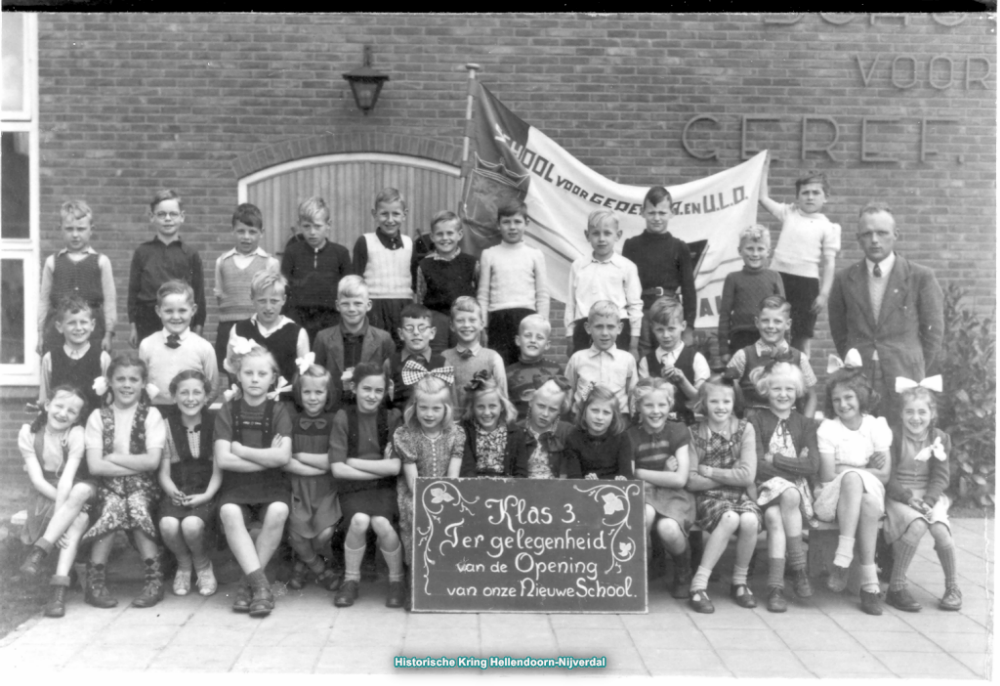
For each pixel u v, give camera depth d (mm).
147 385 5020
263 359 4895
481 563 4859
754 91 6363
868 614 4898
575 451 4969
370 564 5273
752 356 5418
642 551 4871
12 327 6582
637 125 6383
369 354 5246
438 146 6410
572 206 6188
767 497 4938
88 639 4559
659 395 4969
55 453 4984
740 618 4832
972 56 6270
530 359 5434
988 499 6363
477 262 5742
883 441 5023
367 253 5746
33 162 6465
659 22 6340
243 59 6367
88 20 6344
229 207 6438
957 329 6312
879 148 6352
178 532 4867
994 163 6305
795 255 6086
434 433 4930
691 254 6184
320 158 6430
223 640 4555
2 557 5273
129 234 6441
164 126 6398
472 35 6352
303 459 4930
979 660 4430
